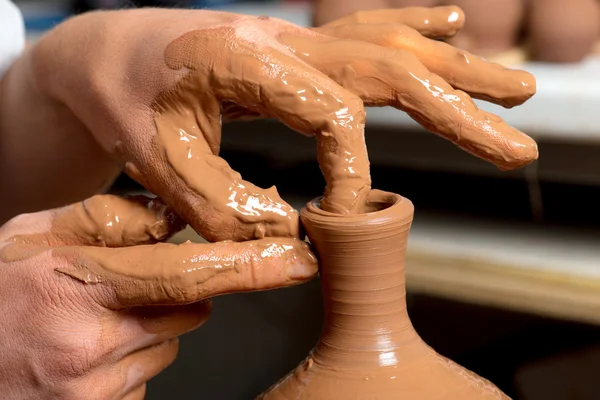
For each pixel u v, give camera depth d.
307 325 1.15
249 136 1.08
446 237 0.96
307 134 0.50
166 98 0.51
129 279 0.49
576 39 0.92
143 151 0.52
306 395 0.49
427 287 0.93
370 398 0.48
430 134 0.94
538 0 0.96
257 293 1.16
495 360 1.11
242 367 1.12
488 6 0.94
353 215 0.49
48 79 0.58
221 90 0.50
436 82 0.50
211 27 0.51
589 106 0.82
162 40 0.52
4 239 0.53
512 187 1.09
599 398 0.94
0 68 0.67
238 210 0.50
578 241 0.92
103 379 0.52
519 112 0.86
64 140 0.62
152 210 0.52
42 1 1.70
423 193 1.10
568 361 0.99
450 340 1.21
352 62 0.51
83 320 0.51
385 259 0.49
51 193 0.65
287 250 0.49
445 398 0.48
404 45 0.53
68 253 0.51
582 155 0.85
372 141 0.98
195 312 0.53
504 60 0.96
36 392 0.52
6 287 0.51
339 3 0.99
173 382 1.09
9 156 0.64
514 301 0.88
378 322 0.50
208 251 0.49
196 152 0.51
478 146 0.49
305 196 1.13
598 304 0.83
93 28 0.56
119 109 0.52
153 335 0.53
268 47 0.50
